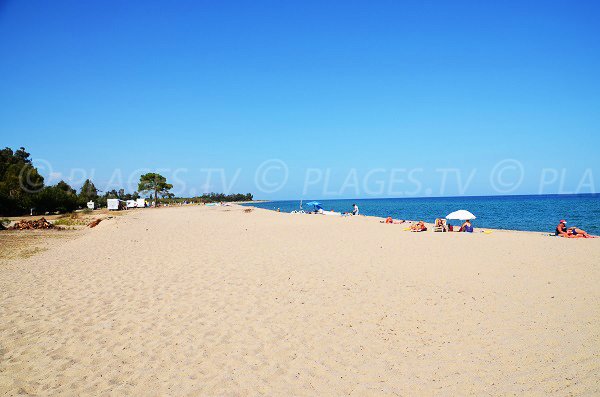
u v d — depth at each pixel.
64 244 18.25
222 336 6.47
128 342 6.25
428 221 40.59
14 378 5.09
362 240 17.83
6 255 14.99
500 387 4.72
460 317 7.27
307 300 8.41
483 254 13.41
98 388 4.83
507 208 63.34
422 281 9.94
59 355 5.80
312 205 50.88
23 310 7.89
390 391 4.71
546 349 5.70
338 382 4.95
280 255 13.93
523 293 8.63
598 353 5.42
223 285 9.69
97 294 9.01
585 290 8.64
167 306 8.05
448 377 5.03
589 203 77.69
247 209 67.88
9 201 43.50
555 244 15.34
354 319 7.26
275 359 5.63
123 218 37.25
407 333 6.58
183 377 5.10
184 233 22.27
